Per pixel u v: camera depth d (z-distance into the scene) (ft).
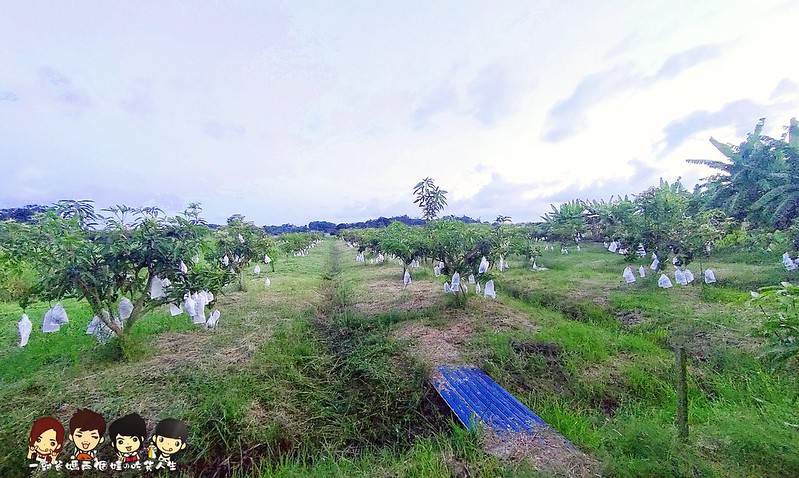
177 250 19.08
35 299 19.17
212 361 19.70
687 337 21.97
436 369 18.98
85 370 18.72
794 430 11.51
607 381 17.81
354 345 23.88
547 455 11.82
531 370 19.08
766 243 39.99
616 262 53.06
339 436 14.48
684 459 10.62
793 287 8.95
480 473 11.12
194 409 14.74
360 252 76.28
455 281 29.48
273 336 24.12
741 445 11.27
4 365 19.35
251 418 14.55
